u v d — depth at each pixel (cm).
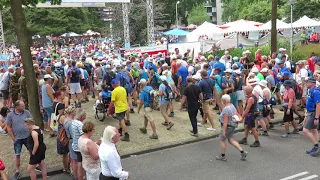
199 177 762
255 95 983
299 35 2977
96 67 1520
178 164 851
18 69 1270
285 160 841
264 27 2433
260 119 1045
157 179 762
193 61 1761
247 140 1017
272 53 1620
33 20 5181
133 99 1423
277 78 1344
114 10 3819
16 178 789
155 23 4553
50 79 1034
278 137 1037
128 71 1367
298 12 3759
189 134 1078
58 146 777
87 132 604
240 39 2648
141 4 3934
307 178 730
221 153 864
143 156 923
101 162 539
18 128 780
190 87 1038
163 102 1105
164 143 1002
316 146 867
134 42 3931
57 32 5391
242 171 784
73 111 714
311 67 1466
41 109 1125
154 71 1390
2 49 2188
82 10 5759
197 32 2511
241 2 6266
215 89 1238
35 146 690
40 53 2878
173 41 3834
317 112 841
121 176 532
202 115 1197
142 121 1211
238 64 1517
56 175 816
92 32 5578
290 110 1012
